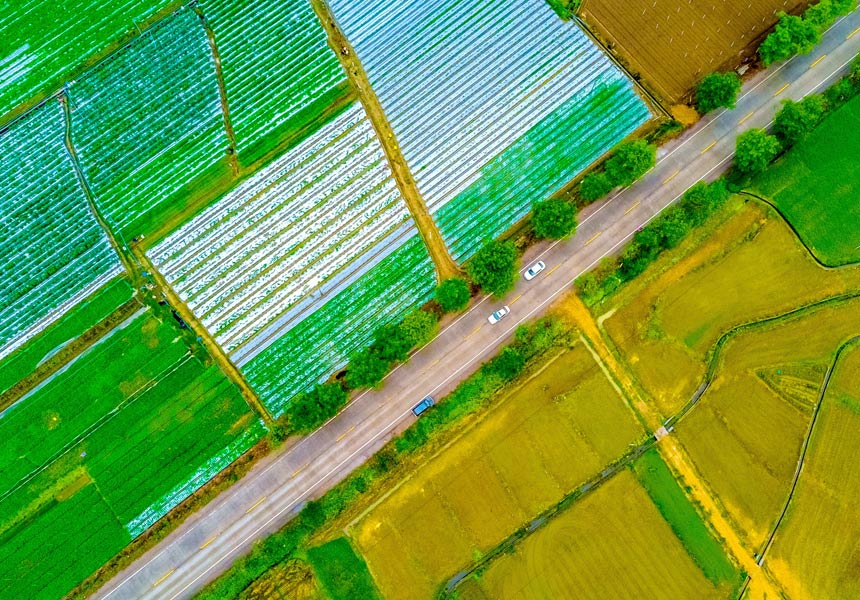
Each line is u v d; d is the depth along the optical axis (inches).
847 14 2365.9
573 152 2417.6
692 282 2306.8
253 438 2292.1
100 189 2433.6
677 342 2283.5
